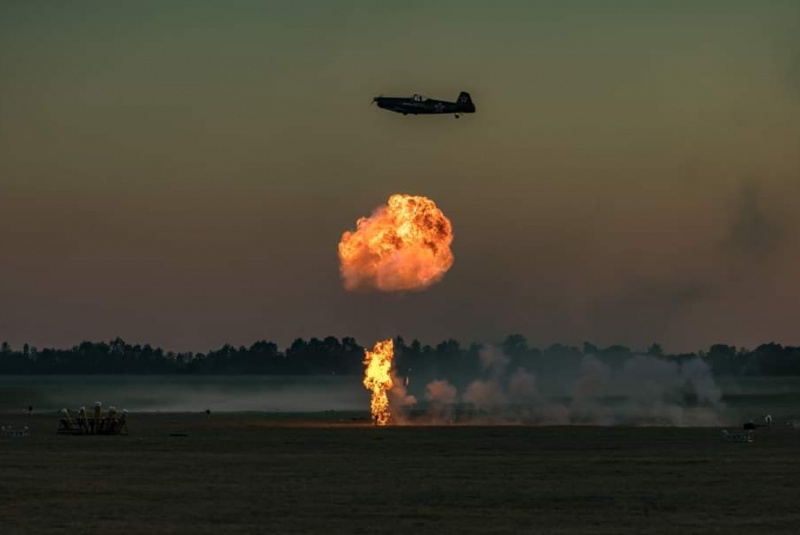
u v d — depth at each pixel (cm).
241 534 19138
